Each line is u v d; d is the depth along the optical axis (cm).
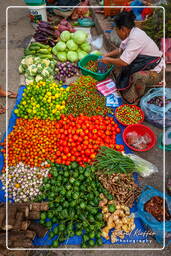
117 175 254
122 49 342
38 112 326
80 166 272
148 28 377
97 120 309
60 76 394
